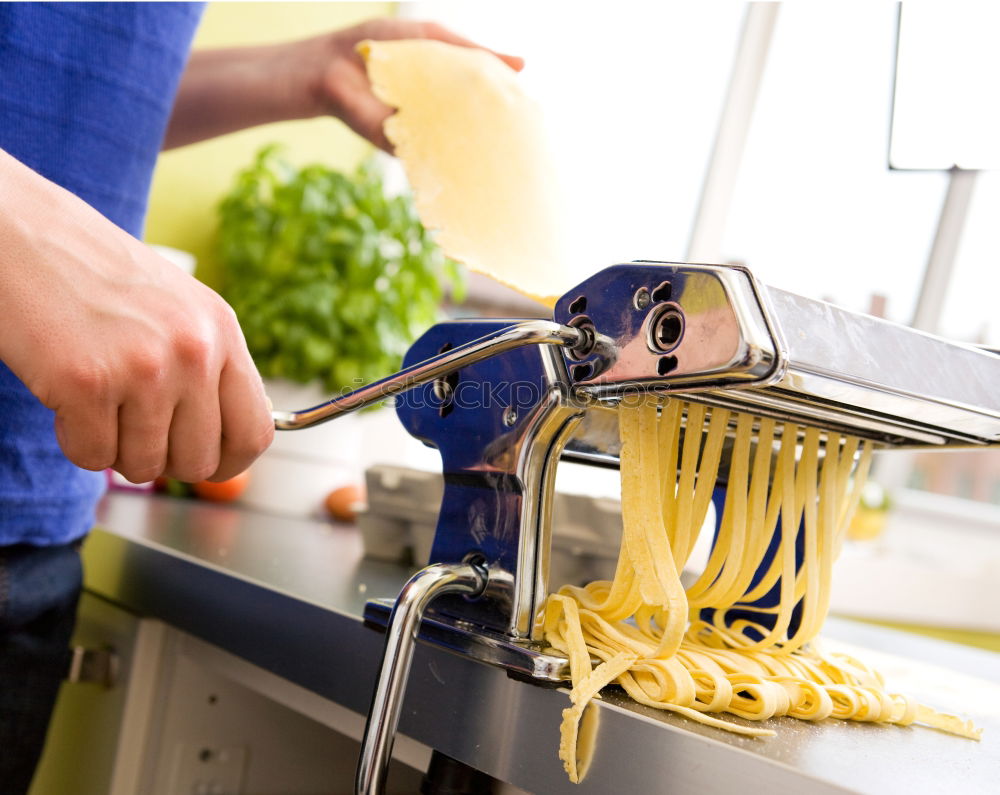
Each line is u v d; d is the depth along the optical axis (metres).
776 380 0.36
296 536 1.05
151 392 0.41
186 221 1.57
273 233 1.48
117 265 0.43
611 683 0.45
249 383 0.46
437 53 0.79
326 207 1.44
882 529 2.73
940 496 3.18
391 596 0.67
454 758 0.47
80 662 0.75
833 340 0.39
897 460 3.16
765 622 0.58
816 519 0.52
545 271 0.62
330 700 0.55
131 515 1.02
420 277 1.48
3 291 0.41
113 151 0.68
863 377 0.39
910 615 2.42
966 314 2.72
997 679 1.11
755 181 2.35
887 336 0.42
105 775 0.75
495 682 0.45
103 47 0.66
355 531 1.25
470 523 0.48
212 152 1.59
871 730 0.46
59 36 0.63
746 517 0.49
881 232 2.56
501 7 1.88
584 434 0.52
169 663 0.76
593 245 0.70
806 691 0.45
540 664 0.42
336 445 1.36
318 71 1.06
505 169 0.70
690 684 0.41
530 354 0.45
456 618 0.49
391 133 0.70
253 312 1.39
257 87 1.07
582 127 1.99
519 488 0.46
